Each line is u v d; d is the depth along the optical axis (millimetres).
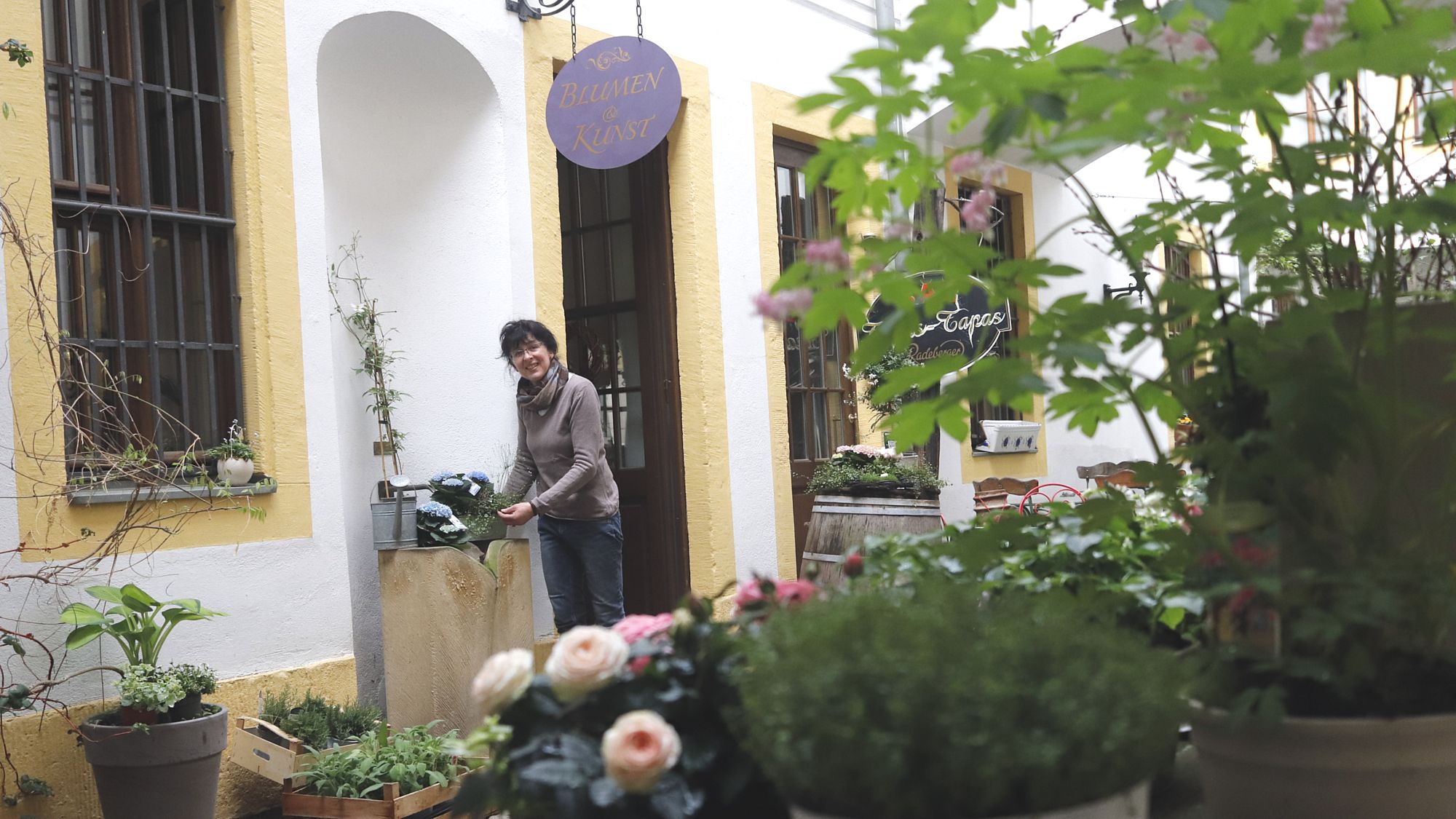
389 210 6508
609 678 1747
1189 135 1913
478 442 6469
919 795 1324
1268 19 1617
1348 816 1559
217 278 5320
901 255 1874
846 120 1697
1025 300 1873
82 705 4613
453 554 5566
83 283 4859
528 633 5797
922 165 1797
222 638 5035
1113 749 1341
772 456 7996
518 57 6590
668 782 1655
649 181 7762
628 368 7918
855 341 8859
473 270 6496
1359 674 1634
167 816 4246
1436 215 1631
